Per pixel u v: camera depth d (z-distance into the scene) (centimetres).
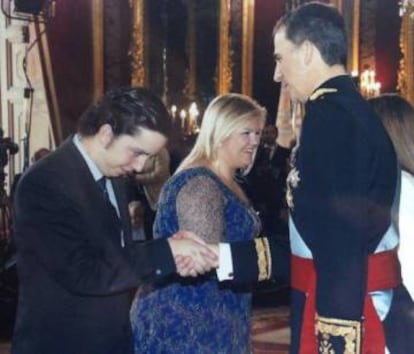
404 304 246
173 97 1189
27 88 902
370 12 1214
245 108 316
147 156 250
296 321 247
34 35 985
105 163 251
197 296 305
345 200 224
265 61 1216
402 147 274
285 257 292
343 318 222
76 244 243
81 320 248
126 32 1101
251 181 813
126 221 271
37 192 244
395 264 246
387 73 1223
